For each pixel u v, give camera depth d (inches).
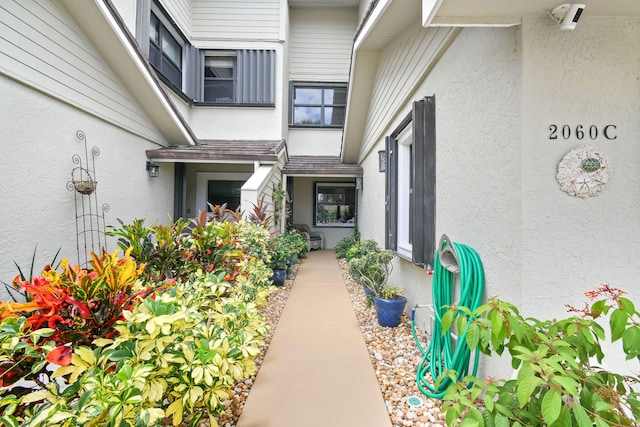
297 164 368.8
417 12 139.0
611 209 72.6
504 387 55.2
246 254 154.9
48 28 145.0
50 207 147.9
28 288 56.7
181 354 61.9
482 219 89.7
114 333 63.3
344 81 426.6
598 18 72.2
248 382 101.7
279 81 356.5
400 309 146.3
